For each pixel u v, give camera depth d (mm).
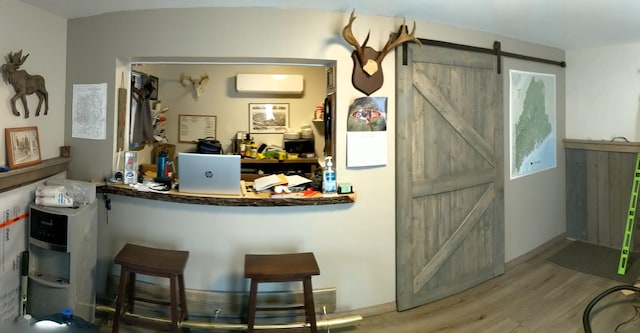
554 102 3832
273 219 2340
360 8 2332
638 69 3521
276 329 2045
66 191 2170
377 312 2531
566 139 4008
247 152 4078
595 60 3775
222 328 2201
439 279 2754
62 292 2076
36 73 2311
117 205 2459
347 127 2406
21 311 2125
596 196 3887
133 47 2387
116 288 2445
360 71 2387
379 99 2432
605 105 3744
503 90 3154
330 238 2420
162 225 2383
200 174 2236
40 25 2328
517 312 2535
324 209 2398
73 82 2539
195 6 2299
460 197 2857
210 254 2350
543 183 3736
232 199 2211
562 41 3439
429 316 2496
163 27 2342
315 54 2350
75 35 2516
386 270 2553
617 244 3768
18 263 2137
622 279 3062
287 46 2326
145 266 1967
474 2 2285
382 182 2516
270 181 2426
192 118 4246
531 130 3504
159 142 3875
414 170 2586
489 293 2836
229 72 4277
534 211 3615
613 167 3738
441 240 2752
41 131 2357
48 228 2082
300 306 2248
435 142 2684
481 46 2936
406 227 2547
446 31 2709
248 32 2309
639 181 3197
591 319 2430
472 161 2906
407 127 2514
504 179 3219
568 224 4133
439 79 2666
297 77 4215
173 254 2121
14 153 2113
